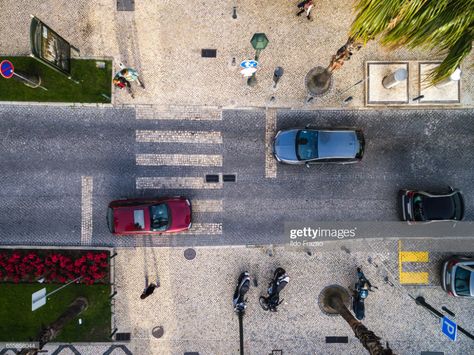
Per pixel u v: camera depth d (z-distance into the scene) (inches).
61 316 537.6
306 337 603.5
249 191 599.8
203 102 594.2
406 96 595.8
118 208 566.9
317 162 584.1
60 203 593.0
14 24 582.2
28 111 585.9
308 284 602.2
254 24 590.6
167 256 597.3
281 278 581.3
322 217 602.9
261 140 597.0
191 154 596.4
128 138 593.0
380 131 598.9
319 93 595.8
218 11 588.4
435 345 602.9
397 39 422.6
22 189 590.6
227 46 591.8
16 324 592.1
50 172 591.2
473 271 569.9
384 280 603.5
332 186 601.6
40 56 498.3
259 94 595.5
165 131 594.2
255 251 601.0
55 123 588.4
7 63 507.5
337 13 591.8
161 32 587.8
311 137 573.0
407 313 603.5
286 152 577.3
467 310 604.1
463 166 601.0
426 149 600.4
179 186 598.5
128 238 595.5
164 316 598.9
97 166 593.3
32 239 591.8
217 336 601.9
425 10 376.8
